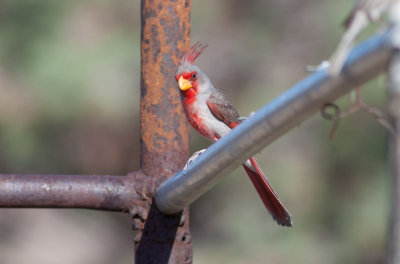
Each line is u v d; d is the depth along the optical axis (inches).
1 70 510.0
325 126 533.0
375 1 119.0
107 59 508.4
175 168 166.2
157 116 167.0
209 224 591.8
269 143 116.6
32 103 512.1
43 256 685.3
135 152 642.2
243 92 569.9
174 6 168.1
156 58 167.9
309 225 539.2
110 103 504.7
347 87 94.3
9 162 549.0
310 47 582.2
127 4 538.6
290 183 535.8
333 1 545.6
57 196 160.7
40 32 505.7
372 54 88.0
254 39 595.2
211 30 595.2
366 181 523.2
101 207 164.7
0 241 698.8
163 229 164.9
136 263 167.2
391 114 85.2
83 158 612.4
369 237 514.3
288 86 568.1
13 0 507.2
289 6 601.0
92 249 710.5
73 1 521.0
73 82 495.8
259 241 550.9
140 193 165.0
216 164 132.2
